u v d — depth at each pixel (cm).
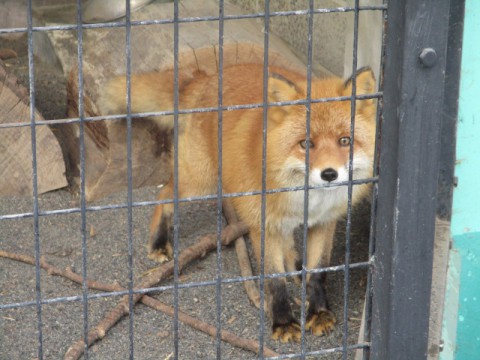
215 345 443
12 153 608
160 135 611
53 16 898
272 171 442
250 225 471
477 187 346
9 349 433
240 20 675
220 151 294
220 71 283
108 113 586
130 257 297
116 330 456
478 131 337
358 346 336
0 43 904
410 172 302
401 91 292
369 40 553
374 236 329
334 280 512
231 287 505
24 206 600
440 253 354
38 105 747
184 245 554
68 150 655
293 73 537
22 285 500
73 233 566
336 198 453
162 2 768
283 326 454
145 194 616
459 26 314
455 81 322
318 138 428
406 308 319
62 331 452
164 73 557
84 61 618
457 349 373
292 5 754
